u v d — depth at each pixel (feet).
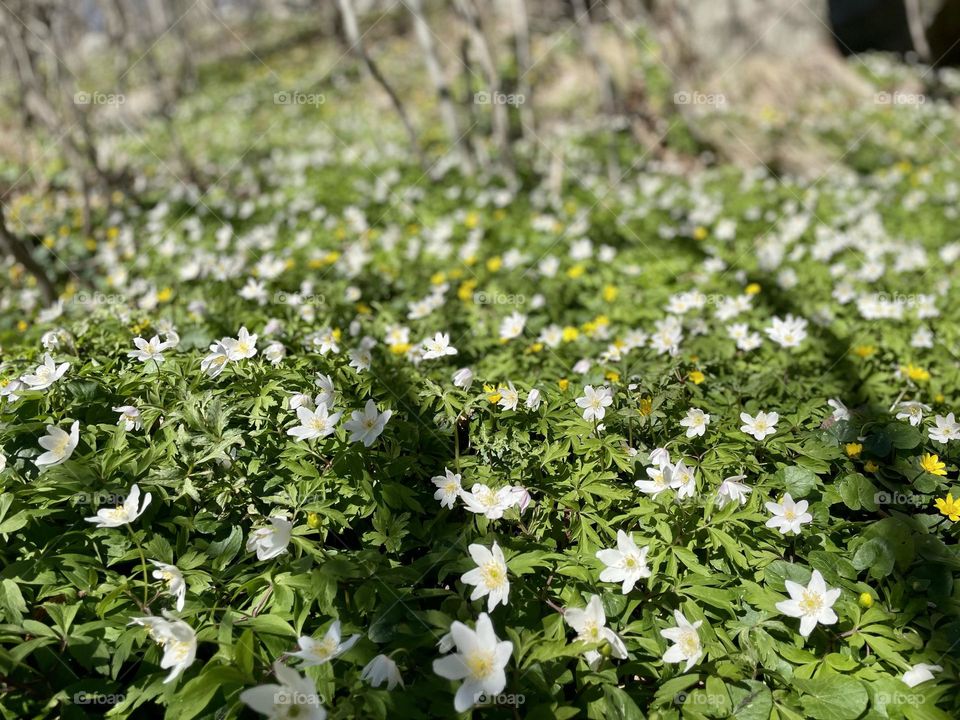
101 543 1.38
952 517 1.49
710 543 1.43
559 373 2.34
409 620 1.28
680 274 3.65
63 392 1.63
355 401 1.66
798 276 3.68
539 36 10.09
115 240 4.44
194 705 1.09
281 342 2.09
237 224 5.08
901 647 1.26
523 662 1.20
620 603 1.36
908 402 2.00
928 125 8.20
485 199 5.40
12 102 6.79
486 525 1.47
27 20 4.85
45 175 6.20
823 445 1.64
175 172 6.52
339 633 1.18
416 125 8.29
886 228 4.99
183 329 2.32
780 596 1.33
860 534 1.48
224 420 1.43
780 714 1.17
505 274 3.73
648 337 2.58
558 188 5.69
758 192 6.03
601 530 1.49
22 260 3.05
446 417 1.74
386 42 11.52
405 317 3.15
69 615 1.21
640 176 6.62
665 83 8.56
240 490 1.41
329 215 5.17
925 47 9.04
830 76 9.35
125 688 1.21
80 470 1.35
